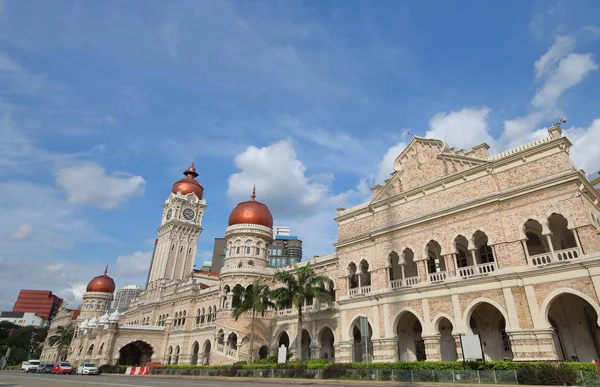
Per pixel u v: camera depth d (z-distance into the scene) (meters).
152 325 75.88
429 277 33.75
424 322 32.59
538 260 29.53
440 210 34.25
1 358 106.94
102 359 64.19
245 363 42.50
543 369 21.67
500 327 33.22
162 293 80.00
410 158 39.84
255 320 52.97
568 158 28.72
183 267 90.69
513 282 28.50
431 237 34.69
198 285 70.12
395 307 35.22
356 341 43.34
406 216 37.69
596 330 30.53
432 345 31.52
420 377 25.78
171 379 36.47
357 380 27.86
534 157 30.45
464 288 30.94
